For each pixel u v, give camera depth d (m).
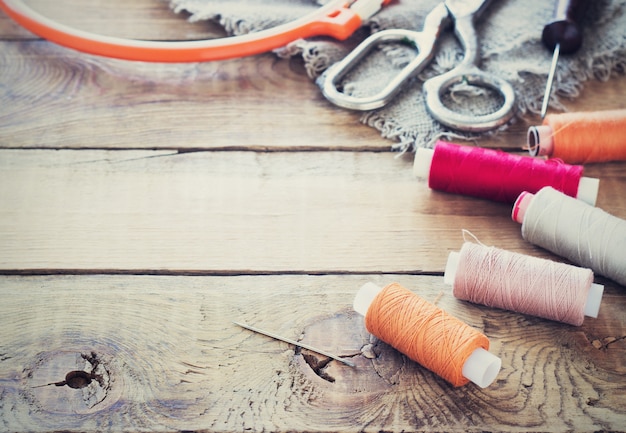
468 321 1.15
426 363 1.06
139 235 1.27
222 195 1.33
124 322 1.16
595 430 1.03
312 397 1.07
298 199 1.32
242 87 1.51
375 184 1.35
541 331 1.14
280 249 1.25
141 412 1.06
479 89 1.46
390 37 1.52
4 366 1.11
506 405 1.06
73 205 1.32
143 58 1.48
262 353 1.12
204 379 1.09
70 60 1.57
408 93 1.47
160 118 1.46
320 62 1.53
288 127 1.44
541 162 1.27
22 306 1.18
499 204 1.32
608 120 1.34
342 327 1.15
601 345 1.12
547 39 1.50
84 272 1.22
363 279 1.21
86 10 1.67
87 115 1.47
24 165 1.38
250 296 1.19
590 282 1.11
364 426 1.04
